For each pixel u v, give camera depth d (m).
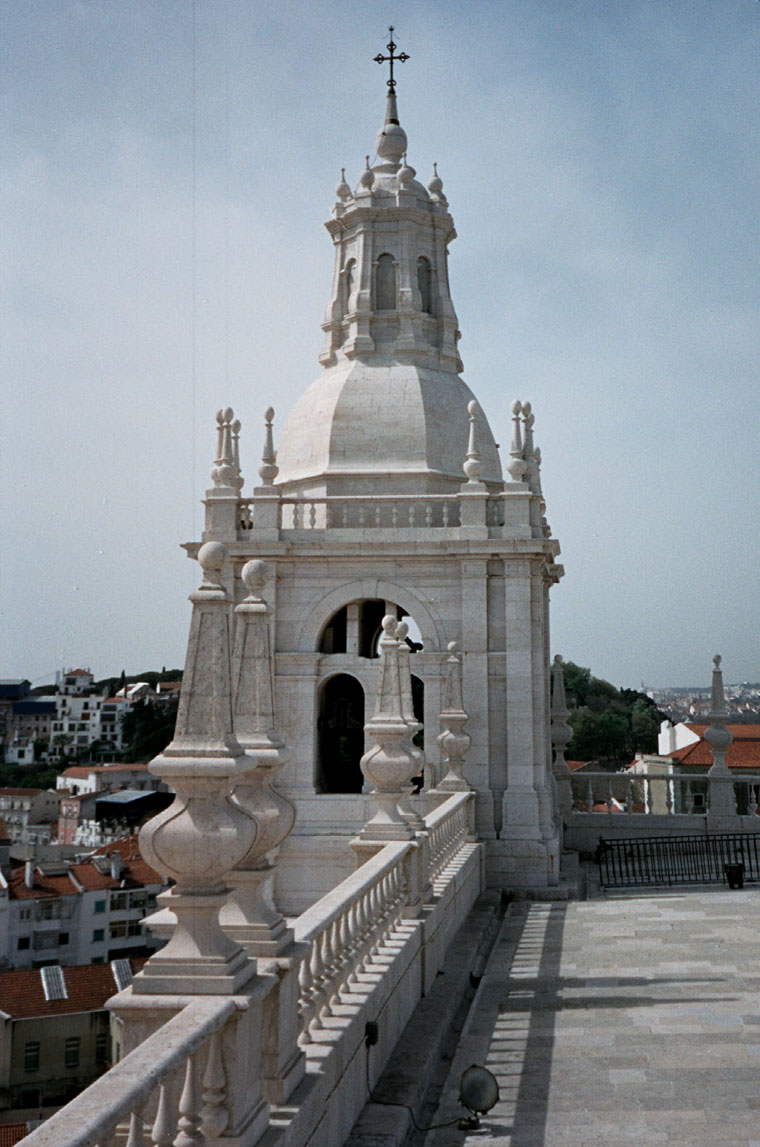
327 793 27.66
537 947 18.34
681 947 17.84
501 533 26.77
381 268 31.88
